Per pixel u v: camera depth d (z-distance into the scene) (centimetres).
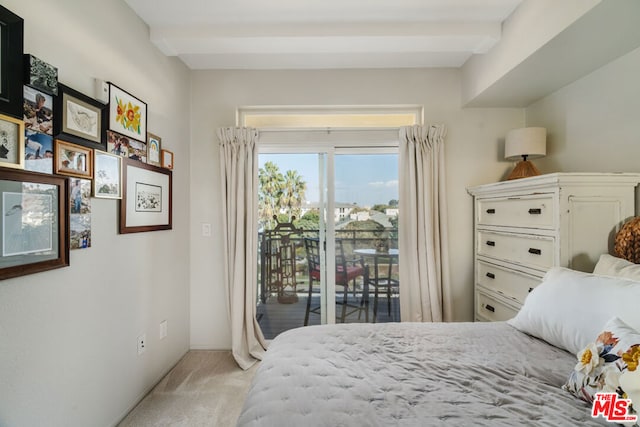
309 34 204
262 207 282
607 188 164
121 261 176
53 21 132
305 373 108
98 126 157
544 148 224
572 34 155
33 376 122
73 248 141
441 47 218
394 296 279
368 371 111
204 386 211
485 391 98
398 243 269
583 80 204
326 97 267
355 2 183
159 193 215
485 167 267
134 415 180
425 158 255
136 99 188
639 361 82
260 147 278
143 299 198
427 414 87
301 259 282
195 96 268
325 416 86
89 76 153
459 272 267
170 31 206
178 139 247
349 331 150
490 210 236
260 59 250
